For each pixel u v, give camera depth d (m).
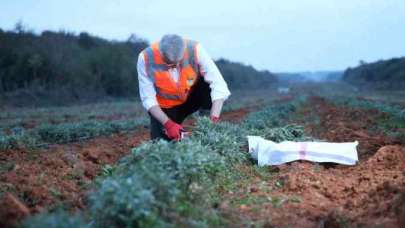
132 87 42.91
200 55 7.47
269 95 46.53
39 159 9.04
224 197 6.17
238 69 85.94
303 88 67.62
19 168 7.99
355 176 7.16
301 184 6.63
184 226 4.86
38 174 7.57
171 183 5.24
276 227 5.23
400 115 14.12
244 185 6.77
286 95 42.94
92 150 9.64
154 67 7.34
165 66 7.33
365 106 20.27
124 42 51.47
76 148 11.01
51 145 11.60
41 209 5.64
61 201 6.16
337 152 7.91
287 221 5.39
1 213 4.66
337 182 6.80
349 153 7.92
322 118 16.39
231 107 25.70
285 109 19.53
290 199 6.10
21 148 10.52
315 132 12.24
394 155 7.92
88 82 38.28
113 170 7.34
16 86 32.75
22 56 32.97
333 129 12.48
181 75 7.42
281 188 6.70
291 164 7.79
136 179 4.91
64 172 7.70
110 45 44.94
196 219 5.15
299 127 9.55
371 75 74.44
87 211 5.42
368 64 89.50
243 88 77.50
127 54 45.97
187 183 5.73
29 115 22.77
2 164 8.66
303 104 25.67
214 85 7.56
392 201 5.51
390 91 47.62
